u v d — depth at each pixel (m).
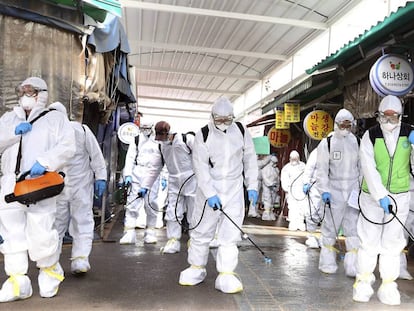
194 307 3.31
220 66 13.66
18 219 3.14
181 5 9.07
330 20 8.80
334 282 4.28
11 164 3.21
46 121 3.25
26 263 3.24
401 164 3.55
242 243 6.81
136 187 6.08
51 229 3.20
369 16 7.93
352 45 5.78
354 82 6.59
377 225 3.59
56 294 3.46
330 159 4.60
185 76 15.51
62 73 4.82
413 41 5.23
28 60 4.58
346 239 4.60
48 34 4.71
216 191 3.82
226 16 8.47
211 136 3.84
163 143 5.64
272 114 12.21
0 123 3.26
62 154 3.14
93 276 4.12
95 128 7.05
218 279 3.81
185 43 11.46
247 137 3.98
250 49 11.48
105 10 4.64
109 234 6.91
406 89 4.89
